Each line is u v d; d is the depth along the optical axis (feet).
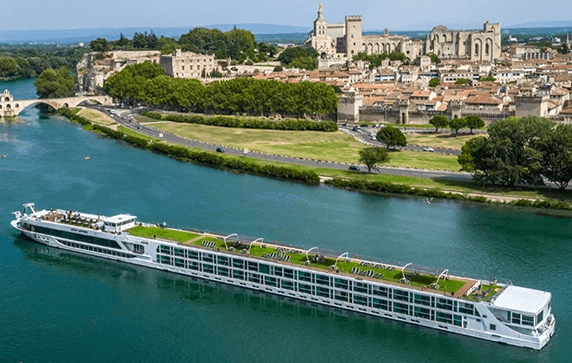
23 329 522.47
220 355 487.20
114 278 616.80
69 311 552.41
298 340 506.07
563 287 571.69
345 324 527.81
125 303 566.77
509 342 484.33
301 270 556.51
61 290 590.96
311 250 599.98
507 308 479.82
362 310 540.52
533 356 472.85
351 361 477.36
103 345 500.33
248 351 492.13
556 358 469.57
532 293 503.20
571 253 648.79
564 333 499.51
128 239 642.63
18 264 647.15
